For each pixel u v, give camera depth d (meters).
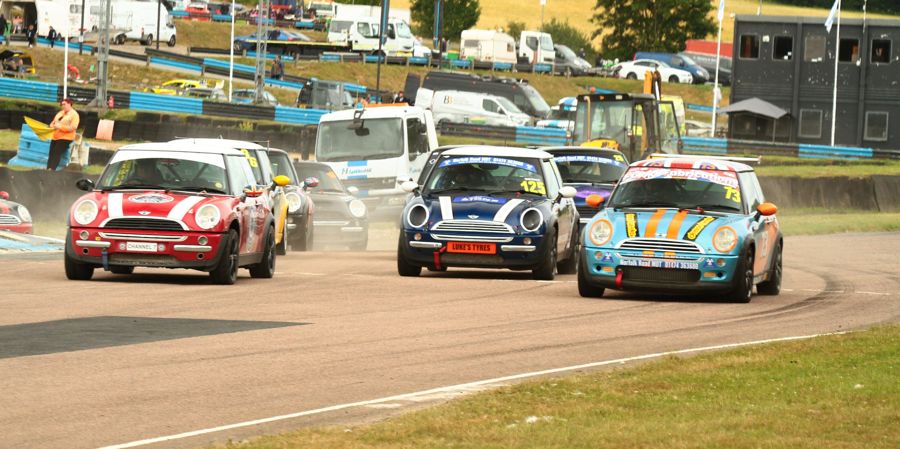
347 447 25.84
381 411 30.25
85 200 60.03
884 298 61.31
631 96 135.25
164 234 58.66
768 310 54.44
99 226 58.84
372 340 42.19
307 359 38.00
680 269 56.34
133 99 187.88
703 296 59.75
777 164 192.62
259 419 29.30
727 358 38.38
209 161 62.97
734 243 56.47
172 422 28.84
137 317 47.00
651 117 136.62
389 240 108.75
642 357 39.41
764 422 28.59
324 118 117.75
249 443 26.12
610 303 55.59
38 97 192.75
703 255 56.19
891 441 26.75
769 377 35.16
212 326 44.88
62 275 62.72
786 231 120.06
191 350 39.25
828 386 33.75
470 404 30.56
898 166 197.38
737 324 49.00
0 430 27.70
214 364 36.78
